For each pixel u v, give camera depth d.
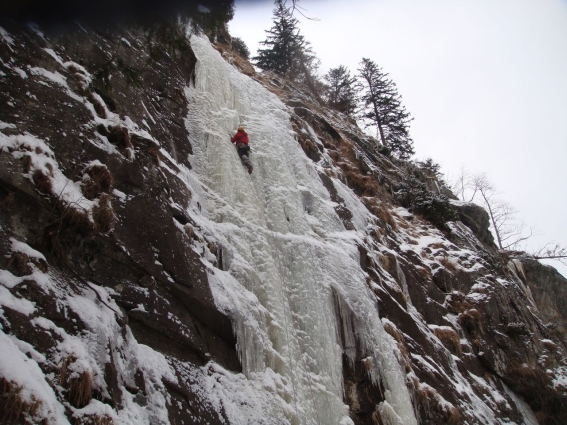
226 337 8.95
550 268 31.12
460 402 13.65
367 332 11.99
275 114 18.17
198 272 8.90
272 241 12.06
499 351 17.67
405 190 24.44
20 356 5.59
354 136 26.27
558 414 17.23
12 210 6.82
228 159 12.82
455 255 20.88
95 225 7.50
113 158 8.72
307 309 11.10
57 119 8.24
